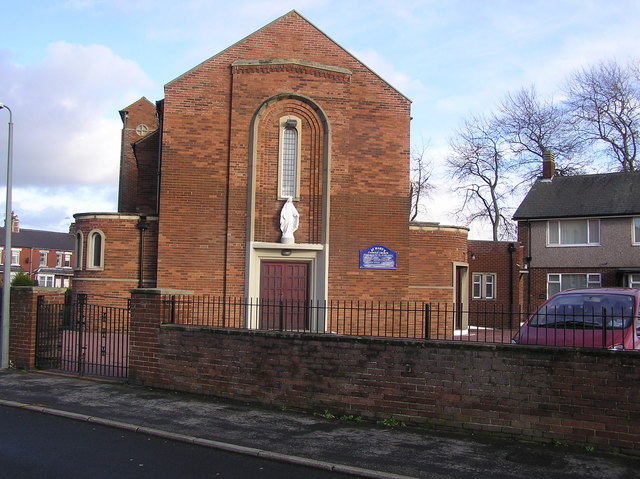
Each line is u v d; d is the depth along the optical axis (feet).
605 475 20.33
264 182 62.64
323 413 28.35
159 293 33.96
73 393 32.53
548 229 102.53
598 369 23.21
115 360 40.70
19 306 40.14
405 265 63.67
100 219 64.13
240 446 23.20
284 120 63.05
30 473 19.76
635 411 22.49
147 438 24.64
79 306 38.65
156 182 71.36
